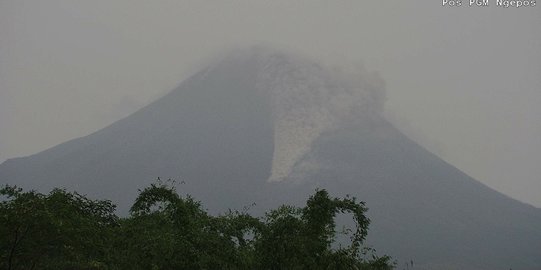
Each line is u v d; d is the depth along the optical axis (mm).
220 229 60250
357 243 57438
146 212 61312
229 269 54406
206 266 52938
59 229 49156
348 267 55250
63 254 52812
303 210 57094
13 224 47219
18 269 52125
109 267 53438
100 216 64500
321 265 54094
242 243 61469
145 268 52688
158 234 56031
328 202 56219
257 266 55688
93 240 54125
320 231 55781
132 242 56281
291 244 53906
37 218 48344
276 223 56281
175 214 57594
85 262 52438
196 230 56500
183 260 52406
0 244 49469
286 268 54375
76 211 57281
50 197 54406
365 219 57062
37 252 51500
